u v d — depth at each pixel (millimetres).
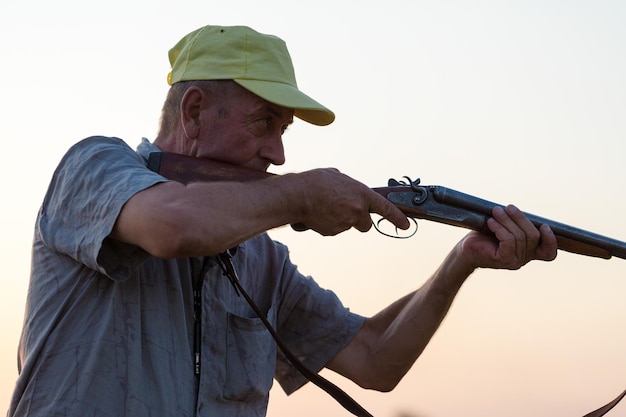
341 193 3791
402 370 4855
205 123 3998
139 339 3666
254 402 4090
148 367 3689
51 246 3598
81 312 3625
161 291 3787
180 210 3318
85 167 3562
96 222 3436
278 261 4570
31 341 3648
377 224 4316
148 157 3922
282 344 4090
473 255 4508
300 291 4742
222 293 4000
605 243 4445
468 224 4449
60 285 3639
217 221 3369
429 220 4523
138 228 3334
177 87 4102
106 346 3594
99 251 3449
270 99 3928
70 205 3551
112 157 3584
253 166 4039
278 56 4078
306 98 4000
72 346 3584
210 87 3998
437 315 4773
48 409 3531
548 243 4402
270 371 4230
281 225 3643
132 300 3680
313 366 4859
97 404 3543
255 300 4402
